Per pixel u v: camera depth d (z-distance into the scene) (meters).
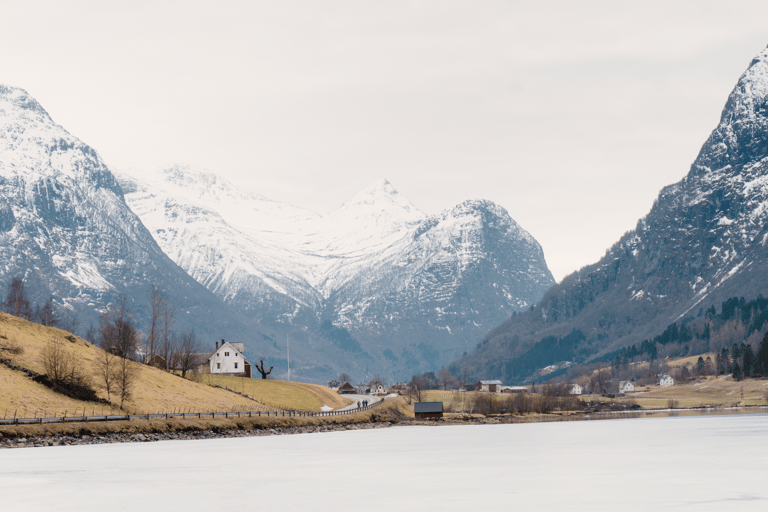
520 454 118.19
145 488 79.12
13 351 146.25
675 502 70.25
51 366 139.88
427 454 117.06
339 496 75.19
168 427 139.62
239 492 77.44
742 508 66.94
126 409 142.88
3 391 128.88
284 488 80.19
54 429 120.62
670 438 150.12
